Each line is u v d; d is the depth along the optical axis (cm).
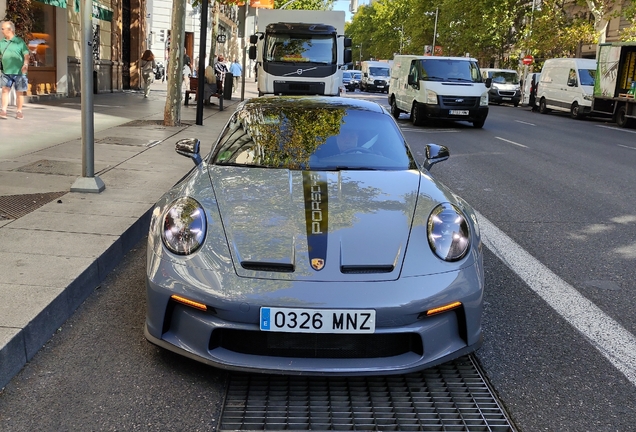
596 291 459
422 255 309
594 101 2466
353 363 291
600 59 2406
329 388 308
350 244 309
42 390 293
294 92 1653
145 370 316
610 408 295
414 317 292
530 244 582
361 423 279
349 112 470
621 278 490
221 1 2359
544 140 1584
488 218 688
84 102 631
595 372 331
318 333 288
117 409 280
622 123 2234
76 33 1955
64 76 1861
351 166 409
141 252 514
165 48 3650
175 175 770
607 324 396
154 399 290
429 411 290
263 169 394
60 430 262
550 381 320
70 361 322
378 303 286
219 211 332
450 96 1814
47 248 450
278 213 331
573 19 3712
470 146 1397
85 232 496
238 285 289
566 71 2752
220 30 4875
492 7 4769
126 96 2200
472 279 311
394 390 308
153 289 307
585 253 557
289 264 297
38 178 695
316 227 319
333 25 1722
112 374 310
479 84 1870
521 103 3997
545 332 381
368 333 287
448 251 314
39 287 372
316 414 284
